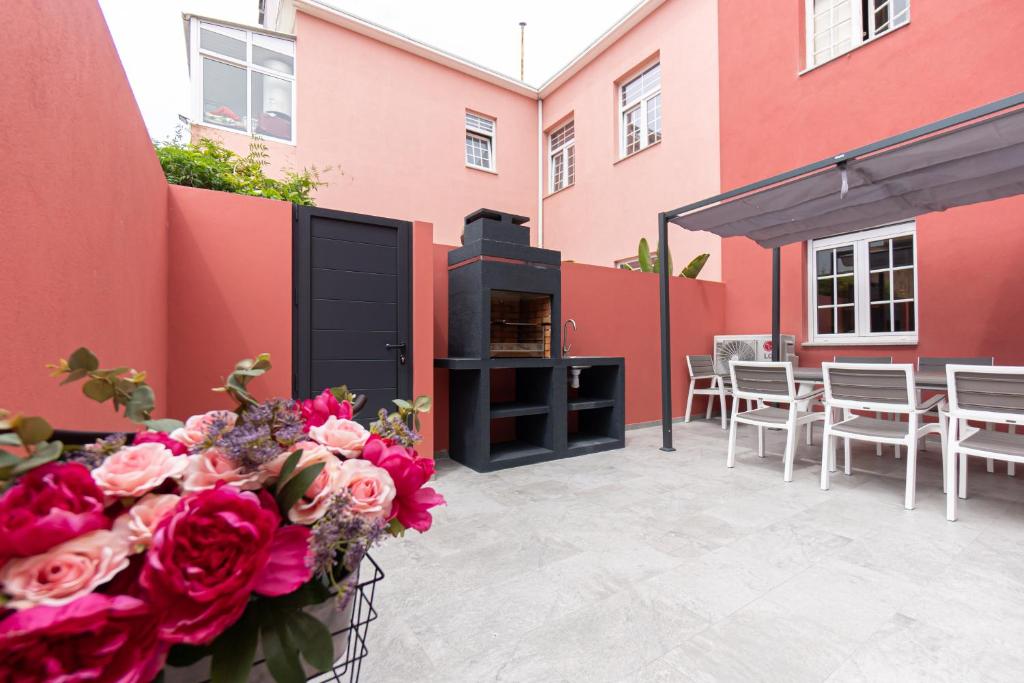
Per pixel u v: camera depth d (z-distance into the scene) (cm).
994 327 375
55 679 31
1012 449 220
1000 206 373
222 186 352
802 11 516
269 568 45
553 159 927
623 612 150
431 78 785
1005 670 121
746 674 121
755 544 201
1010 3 365
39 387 97
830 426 291
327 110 684
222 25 627
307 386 291
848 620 145
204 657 43
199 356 266
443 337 384
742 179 568
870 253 465
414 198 757
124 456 46
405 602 156
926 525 223
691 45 642
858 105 459
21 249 89
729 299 583
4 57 82
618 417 404
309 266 295
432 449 333
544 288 364
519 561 186
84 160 123
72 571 36
